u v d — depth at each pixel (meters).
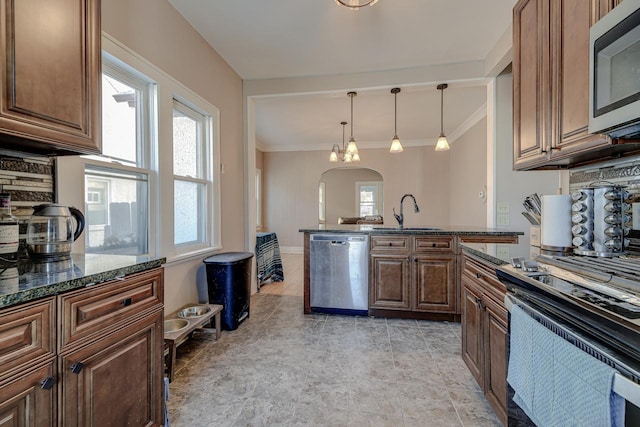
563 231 1.49
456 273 2.77
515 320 1.13
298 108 4.48
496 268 1.29
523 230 3.01
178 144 2.48
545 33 1.54
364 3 2.11
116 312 1.09
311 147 7.10
